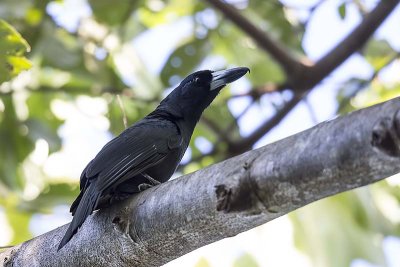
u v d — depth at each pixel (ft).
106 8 44.19
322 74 42.19
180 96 33.27
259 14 45.65
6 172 45.57
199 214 20.70
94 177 26.02
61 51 42.93
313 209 43.50
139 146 28.12
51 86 45.52
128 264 23.35
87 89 44.86
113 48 45.44
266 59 48.75
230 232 20.76
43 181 46.37
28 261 25.36
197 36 47.62
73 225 22.76
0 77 29.27
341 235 43.21
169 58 45.96
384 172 17.31
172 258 22.63
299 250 42.65
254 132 44.86
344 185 17.98
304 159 18.28
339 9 39.68
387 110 16.90
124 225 22.85
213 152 45.65
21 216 47.06
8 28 27.89
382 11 40.65
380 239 44.32
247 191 19.52
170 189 21.65
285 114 44.04
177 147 29.63
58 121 47.62
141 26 48.39
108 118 45.27
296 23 45.29
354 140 17.37
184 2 50.78
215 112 45.01
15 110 45.73
